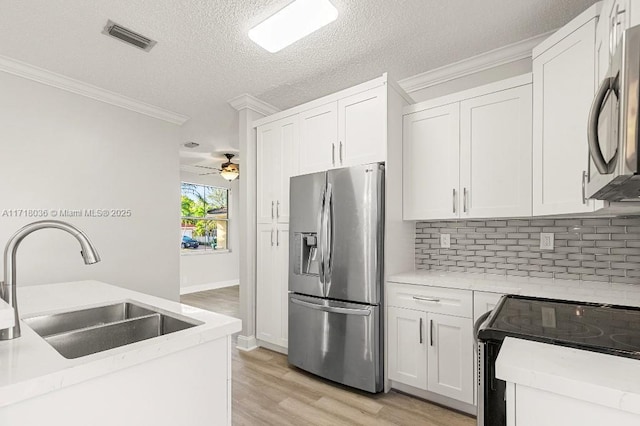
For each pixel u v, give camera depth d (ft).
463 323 6.84
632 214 6.29
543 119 6.38
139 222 11.53
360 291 7.72
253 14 6.72
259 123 10.87
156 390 3.43
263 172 10.69
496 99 7.25
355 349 7.70
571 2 6.36
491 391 3.62
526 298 5.38
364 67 8.95
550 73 6.23
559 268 7.48
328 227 8.28
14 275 3.53
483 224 8.47
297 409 7.08
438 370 7.11
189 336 3.68
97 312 5.87
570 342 3.19
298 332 8.86
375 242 7.57
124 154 11.18
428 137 8.20
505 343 3.19
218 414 4.03
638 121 2.56
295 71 9.18
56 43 7.80
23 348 3.24
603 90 3.10
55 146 9.55
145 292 11.64
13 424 2.53
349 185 7.99
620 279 6.84
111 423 3.09
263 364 9.41
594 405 2.28
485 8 6.56
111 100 10.73
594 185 3.89
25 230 3.54
